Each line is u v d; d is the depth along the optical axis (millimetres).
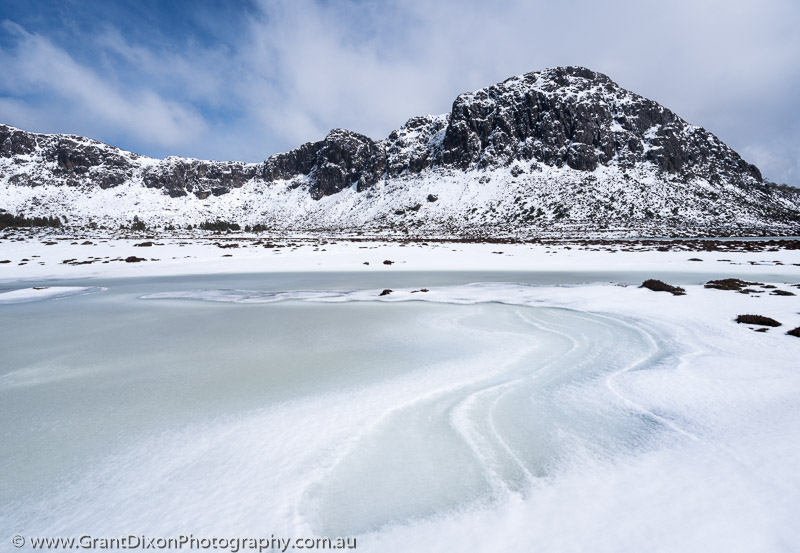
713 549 4742
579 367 11945
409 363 12492
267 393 10273
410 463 7105
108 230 139500
